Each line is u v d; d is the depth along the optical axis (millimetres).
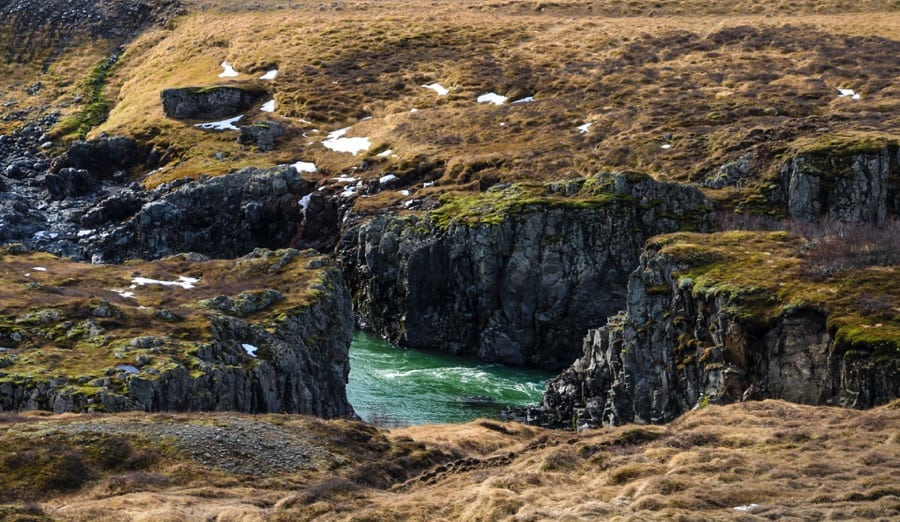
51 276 108438
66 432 65500
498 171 158500
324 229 160625
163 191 168125
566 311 132000
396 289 141750
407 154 170125
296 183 165750
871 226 127438
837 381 84438
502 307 133750
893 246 100938
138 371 81000
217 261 120062
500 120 179625
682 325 97938
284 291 108000
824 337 87000
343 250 150750
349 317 114438
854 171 141375
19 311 92312
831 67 184875
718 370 92062
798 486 49688
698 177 151125
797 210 141375
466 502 53719
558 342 131625
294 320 100062
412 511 53188
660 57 199875
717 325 93812
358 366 127250
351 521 51625
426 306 138500
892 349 81125
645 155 158375
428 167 165250
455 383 121000
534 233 133375
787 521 43969
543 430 86688
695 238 110938
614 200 134000
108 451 63844
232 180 165750
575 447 66000
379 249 142750
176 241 161375
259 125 184500
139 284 108312
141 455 64000
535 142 169125
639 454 59812
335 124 190000
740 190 145750
